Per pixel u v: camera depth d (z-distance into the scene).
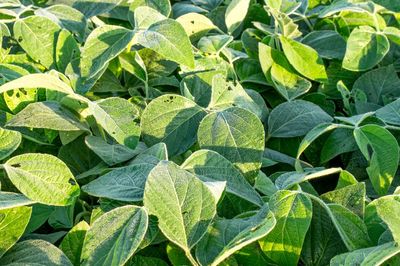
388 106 0.84
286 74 0.93
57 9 0.89
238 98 0.79
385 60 1.02
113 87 0.83
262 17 1.10
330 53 0.99
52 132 0.71
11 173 0.58
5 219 0.55
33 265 0.53
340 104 0.97
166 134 0.72
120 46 0.75
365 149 0.74
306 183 0.72
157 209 0.55
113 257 0.51
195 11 1.06
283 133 0.84
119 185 0.60
